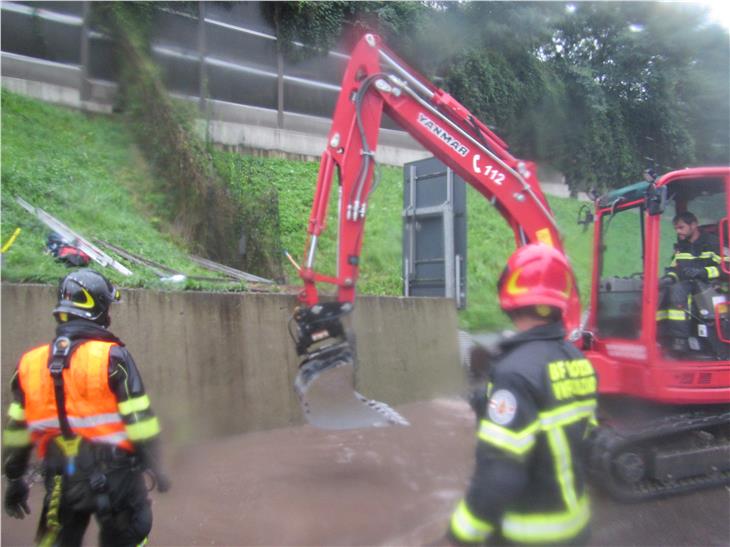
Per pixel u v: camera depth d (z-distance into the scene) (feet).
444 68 48.73
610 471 15.10
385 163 42.34
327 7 40.19
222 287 20.77
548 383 6.15
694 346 16.93
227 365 19.27
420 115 17.40
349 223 16.56
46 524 8.22
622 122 59.77
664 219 17.39
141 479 8.70
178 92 33.88
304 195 34.71
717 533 13.76
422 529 12.92
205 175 28.40
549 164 55.93
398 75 17.69
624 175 59.52
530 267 6.65
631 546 13.02
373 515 13.42
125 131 29.35
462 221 27.61
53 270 17.67
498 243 39.78
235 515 13.38
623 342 17.26
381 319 23.94
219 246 27.55
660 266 17.40
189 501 14.05
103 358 8.15
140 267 21.91
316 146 38.70
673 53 60.90
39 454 8.36
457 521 5.99
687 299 16.99
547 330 6.57
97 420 8.07
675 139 61.52
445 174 28.27
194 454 17.28
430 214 28.63
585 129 56.95
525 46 53.67
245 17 37.32
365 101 17.06
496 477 5.81
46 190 23.99
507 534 6.26
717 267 16.89
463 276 27.40
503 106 52.13
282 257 29.17
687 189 17.67
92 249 21.02
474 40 50.65
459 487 15.30
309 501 14.19
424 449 18.33
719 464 16.29
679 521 14.44
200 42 34.60
